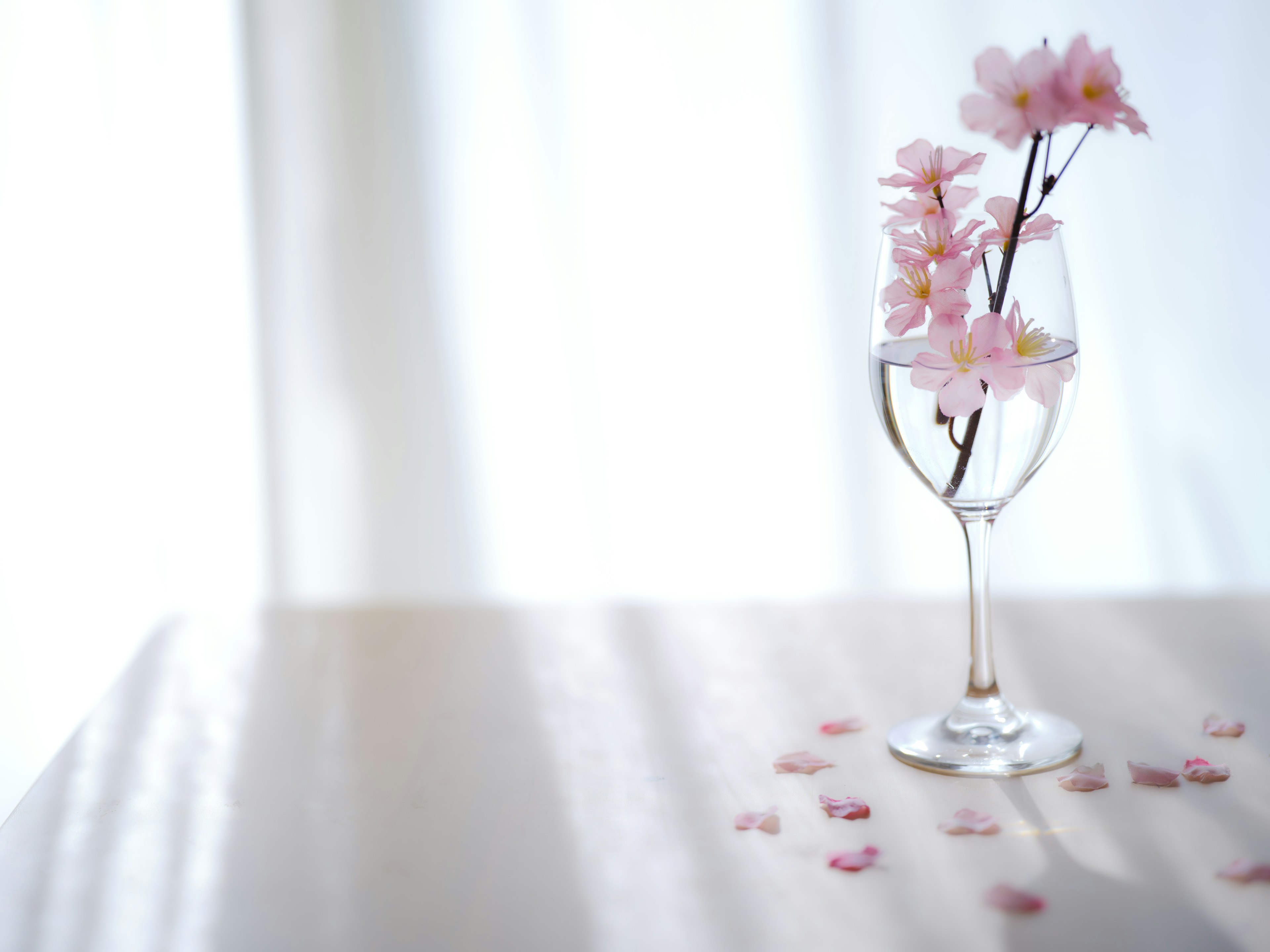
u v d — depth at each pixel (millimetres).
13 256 2090
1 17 2049
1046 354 794
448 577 2174
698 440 2109
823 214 2027
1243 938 701
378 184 2078
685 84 2020
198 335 2135
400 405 2133
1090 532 2074
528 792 824
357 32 2049
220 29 2068
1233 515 2037
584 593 2164
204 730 905
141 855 786
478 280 2092
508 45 2033
